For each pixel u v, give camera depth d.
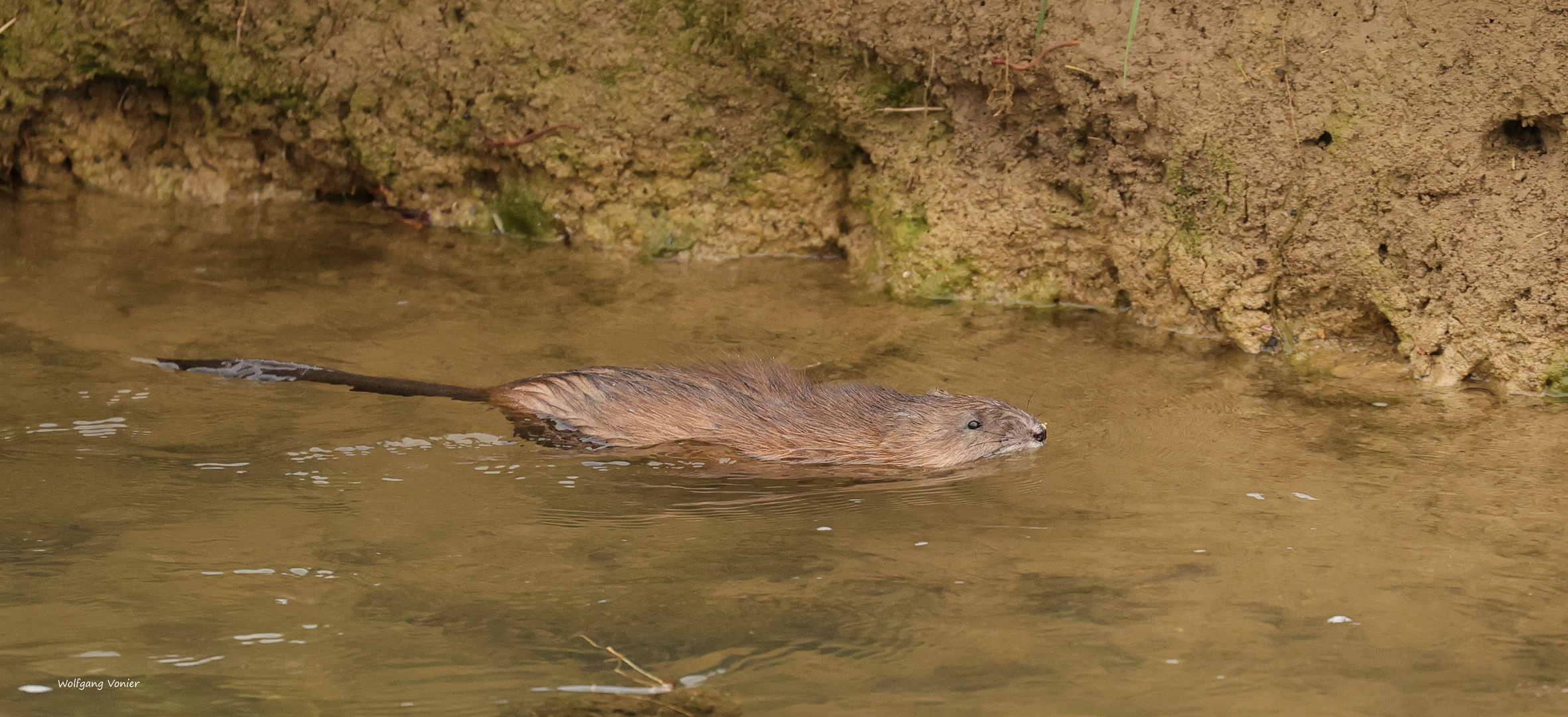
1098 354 12.26
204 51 15.63
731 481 9.45
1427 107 11.48
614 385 10.16
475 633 6.97
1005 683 6.50
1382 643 6.95
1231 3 12.09
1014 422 9.92
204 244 14.53
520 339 12.02
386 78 15.31
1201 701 6.34
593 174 15.08
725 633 7.03
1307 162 11.98
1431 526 8.52
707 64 14.56
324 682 6.42
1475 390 11.39
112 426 9.66
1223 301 12.53
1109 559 8.03
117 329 11.74
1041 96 13.09
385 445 9.60
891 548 8.22
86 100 16.22
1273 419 10.64
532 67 14.85
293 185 16.56
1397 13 11.59
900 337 12.59
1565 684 6.53
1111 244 13.25
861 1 13.56
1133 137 12.75
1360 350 12.26
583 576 7.72
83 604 7.12
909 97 13.94
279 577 7.55
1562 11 10.95
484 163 15.52
